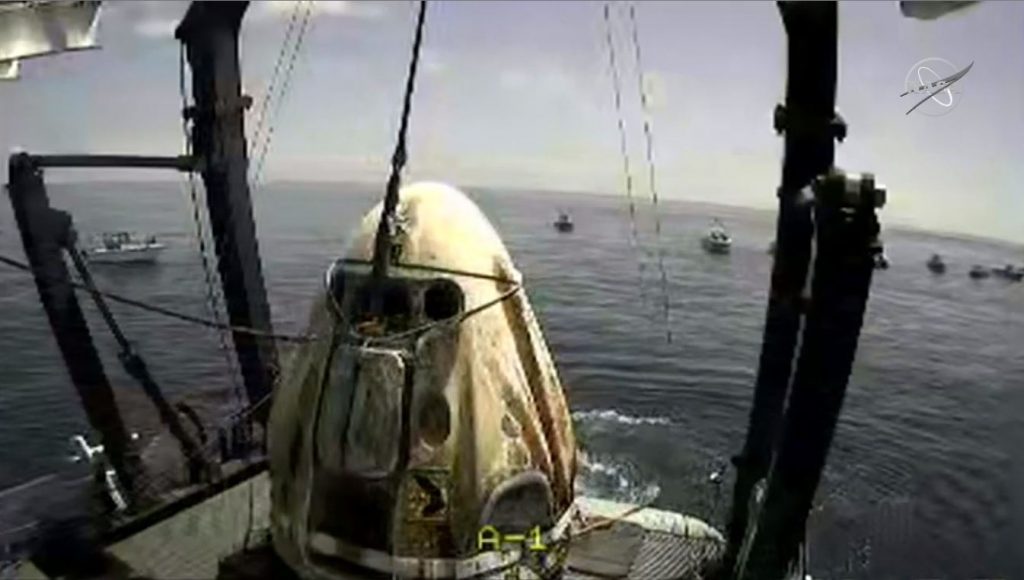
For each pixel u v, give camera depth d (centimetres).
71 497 1544
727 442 2097
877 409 2488
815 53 1019
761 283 4106
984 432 2311
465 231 1186
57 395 2441
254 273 1554
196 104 1466
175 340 2931
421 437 1119
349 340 1129
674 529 1377
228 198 1499
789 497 1050
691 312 3500
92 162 1495
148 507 1443
